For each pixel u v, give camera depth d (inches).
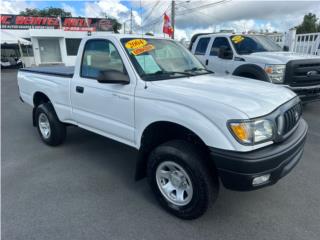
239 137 92.6
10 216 116.3
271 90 119.9
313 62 243.3
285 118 106.3
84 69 155.2
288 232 105.0
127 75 127.5
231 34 292.8
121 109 130.8
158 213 118.0
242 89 115.7
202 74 145.2
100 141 206.8
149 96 116.7
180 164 106.7
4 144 202.8
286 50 308.7
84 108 155.3
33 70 199.9
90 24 1243.2
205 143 98.0
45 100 202.5
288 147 101.1
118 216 116.0
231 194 131.0
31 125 253.9
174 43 160.2
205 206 105.2
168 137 122.2
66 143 202.8
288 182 141.3
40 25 1192.8
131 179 148.3
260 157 92.5
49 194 133.2
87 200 128.0
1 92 466.6
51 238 103.5
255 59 254.5
